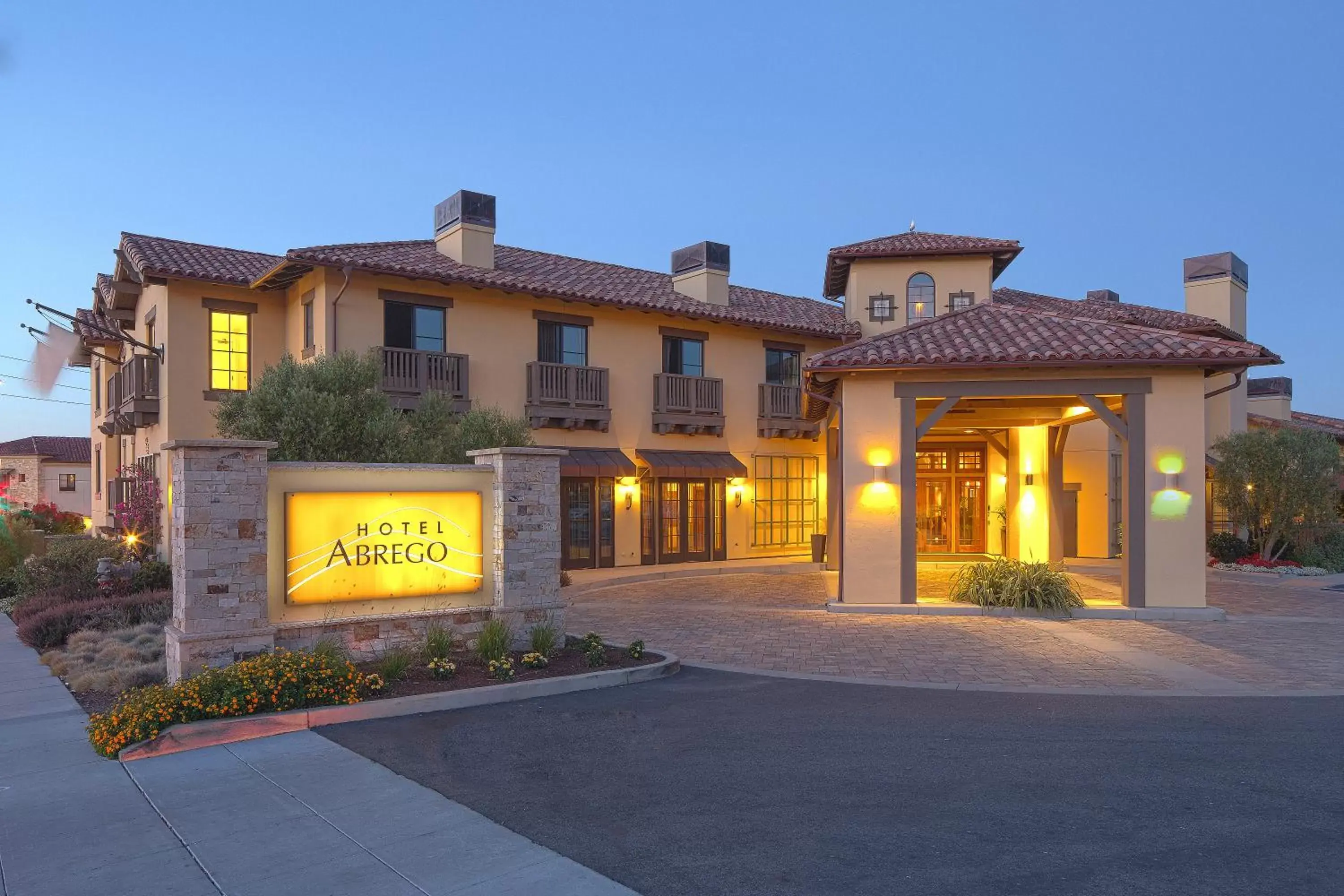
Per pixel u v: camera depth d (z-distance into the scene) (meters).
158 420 18.23
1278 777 5.95
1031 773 6.09
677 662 9.85
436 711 7.90
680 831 5.05
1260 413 31.97
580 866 4.57
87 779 6.11
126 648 10.40
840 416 14.37
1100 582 17.89
